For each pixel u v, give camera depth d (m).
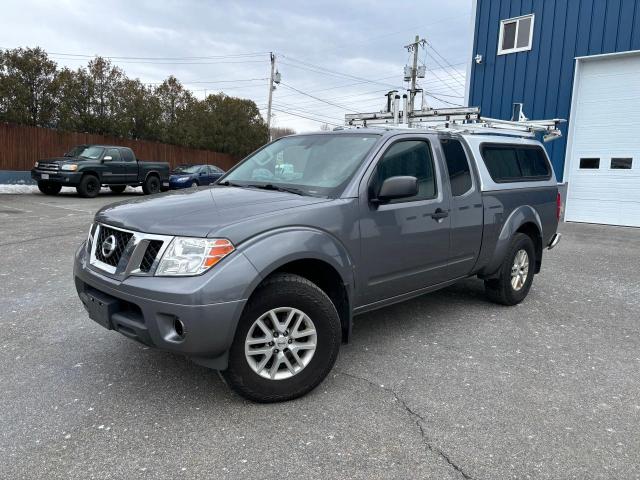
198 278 2.86
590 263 8.11
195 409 3.13
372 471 2.56
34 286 5.75
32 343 4.10
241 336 3.03
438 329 4.74
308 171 4.01
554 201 6.11
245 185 4.17
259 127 37.28
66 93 22.11
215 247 2.91
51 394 3.27
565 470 2.60
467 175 4.78
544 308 5.53
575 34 13.16
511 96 14.48
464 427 2.99
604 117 13.03
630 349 4.35
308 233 3.27
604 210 13.25
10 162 19.55
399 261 3.96
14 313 4.82
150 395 3.29
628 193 12.80
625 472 2.60
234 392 3.32
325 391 3.42
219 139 33.09
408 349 4.21
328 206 3.46
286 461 2.62
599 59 12.95
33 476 2.46
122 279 3.04
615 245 9.97
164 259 2.93
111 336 4.27
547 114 13.83
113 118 24.67
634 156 12.63
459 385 3.55
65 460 2.59
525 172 5.70
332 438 2.84
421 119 6.25
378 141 4.00
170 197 3.69
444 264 4.47
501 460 2.67
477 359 4.03
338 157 4.00
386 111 6.79
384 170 3.92
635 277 7.14
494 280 5.40
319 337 3.31
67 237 9.02
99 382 3.46
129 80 26.78
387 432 2.92
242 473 2.52
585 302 5.81
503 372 3.79
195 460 2.62
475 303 5.64
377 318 5.04
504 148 5.43
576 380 3.69
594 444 2.85
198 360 3.04
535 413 3.18
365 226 3.65
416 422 3.03
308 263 3.38
